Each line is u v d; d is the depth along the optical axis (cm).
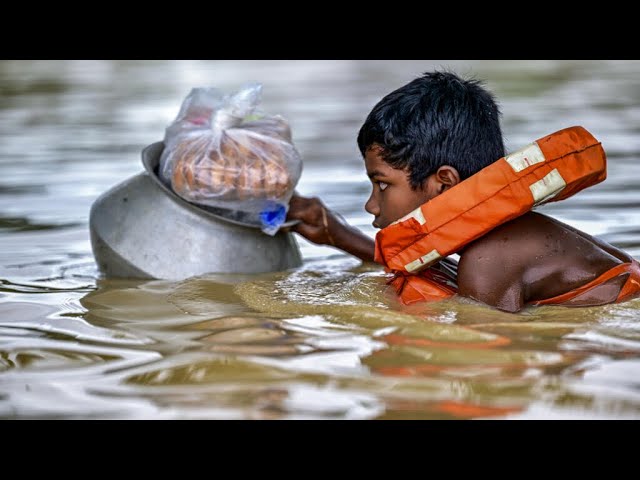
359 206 1089
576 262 645
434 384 488
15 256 876
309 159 1399
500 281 638
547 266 643
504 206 630
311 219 826
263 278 765
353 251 834
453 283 712
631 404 459
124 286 742
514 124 1616
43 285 758
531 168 630
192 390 488
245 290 710
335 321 610
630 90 2103
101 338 589
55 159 1374
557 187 630
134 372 519
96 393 488
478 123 682
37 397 485
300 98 2112
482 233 640
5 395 488
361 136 702
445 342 555
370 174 700
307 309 643
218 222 764
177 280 755
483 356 528
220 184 755
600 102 1906
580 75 2447
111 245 771
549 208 1045
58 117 1822
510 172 631
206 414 458
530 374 500
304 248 948
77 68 2791
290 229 827
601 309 618
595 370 505
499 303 634
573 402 463
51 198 1130
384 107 687
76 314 656
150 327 614
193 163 757
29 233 970
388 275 785
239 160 760
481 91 709
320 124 1742
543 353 533
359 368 512
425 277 682
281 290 714
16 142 1529
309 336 575
